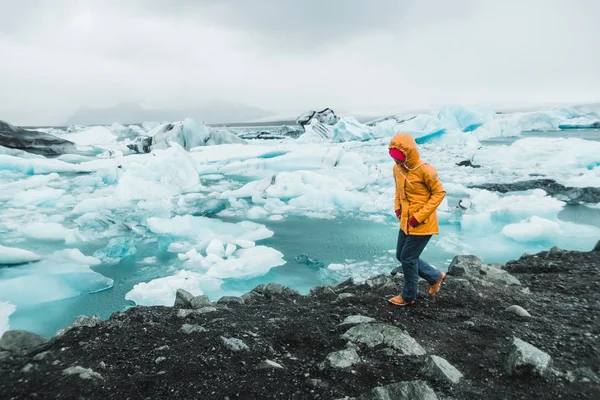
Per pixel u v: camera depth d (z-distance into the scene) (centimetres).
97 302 569
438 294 358
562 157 1590
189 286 600
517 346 235
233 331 294
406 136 303
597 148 1572
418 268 335
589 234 823
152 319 334
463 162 1912
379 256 751
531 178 1349
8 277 636
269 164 1877
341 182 1435
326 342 277
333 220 1045
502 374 229
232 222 1055
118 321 325
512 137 3466
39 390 216
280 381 227
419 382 207
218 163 2194
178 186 1564
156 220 956
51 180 1728
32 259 714
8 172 1839
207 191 1524
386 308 334
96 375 228
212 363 245
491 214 983
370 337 273
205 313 349
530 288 390
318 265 702
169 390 216
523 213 982
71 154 2464
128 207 1210
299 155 1836
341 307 351
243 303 405
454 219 988
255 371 237
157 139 2672
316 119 4319
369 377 231
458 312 323
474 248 773
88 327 310
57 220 1083
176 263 736
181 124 2723
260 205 1245
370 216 1080
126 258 764
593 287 372
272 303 397
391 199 1173
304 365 247
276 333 293
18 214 1155
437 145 2850
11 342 292
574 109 4659
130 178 1394
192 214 1123
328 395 212
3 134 2444
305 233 920
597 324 293
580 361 240
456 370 231
